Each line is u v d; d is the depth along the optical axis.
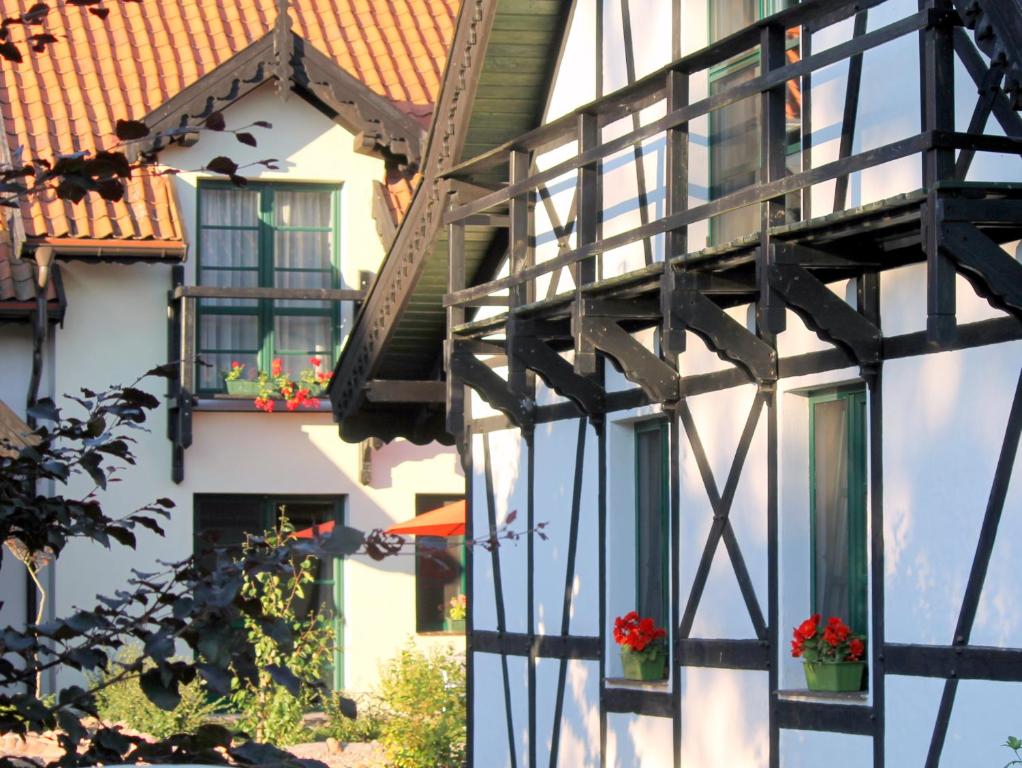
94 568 18.69
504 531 5.10
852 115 8.92
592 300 10.17
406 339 15.30
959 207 6.98
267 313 19.81
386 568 19.70
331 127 19.97
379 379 16.08
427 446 20.08
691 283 9.23
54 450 4.66
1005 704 7.61
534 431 12.72
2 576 18.38
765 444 9.55
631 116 11.61
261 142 19.75
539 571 12.52
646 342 11.12
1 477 4.52
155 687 4.32
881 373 8.55
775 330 8.27
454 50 12.94
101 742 4.30
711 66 10.08
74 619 4.27
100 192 4.46
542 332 11.34
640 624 10.92
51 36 4.47
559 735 12.02
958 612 7.95
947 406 8.09
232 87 19.25
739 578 9.77
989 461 7.80
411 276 13.99
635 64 11.52
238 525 19.61
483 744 13.45
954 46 7.72
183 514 19.20
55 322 18.64
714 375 10.17
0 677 4.47
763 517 9.57
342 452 19.81
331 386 15.98
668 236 9.32
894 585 8.40
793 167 9.59
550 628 12.28
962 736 7.86
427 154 13.47
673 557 10.55
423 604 19.84
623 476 11.51
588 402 11.55
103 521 4.65
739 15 10.50
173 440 19.14
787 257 8.25
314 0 21.61
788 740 9.23
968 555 7.91
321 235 20.03
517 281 11.22
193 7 21.02
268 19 21.17
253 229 19.84
